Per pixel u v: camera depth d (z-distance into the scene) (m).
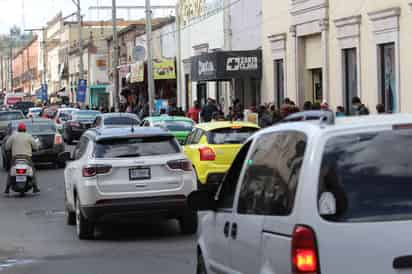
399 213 7.45
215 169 27.45
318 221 7.41
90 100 103.94
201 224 11.46
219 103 54.66
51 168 41.78
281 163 8.41
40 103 110.44
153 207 19.12
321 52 39.28
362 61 35.28
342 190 7.52
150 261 16.77
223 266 10.05
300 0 40.59
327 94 38.44
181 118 37.44
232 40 52.00
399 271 7.33
